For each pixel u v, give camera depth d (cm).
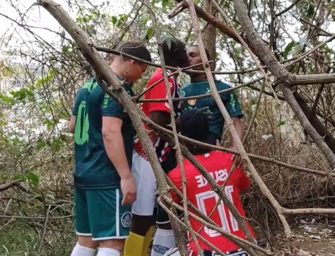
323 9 349
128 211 324
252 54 200
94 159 323
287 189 529
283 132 523
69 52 400
